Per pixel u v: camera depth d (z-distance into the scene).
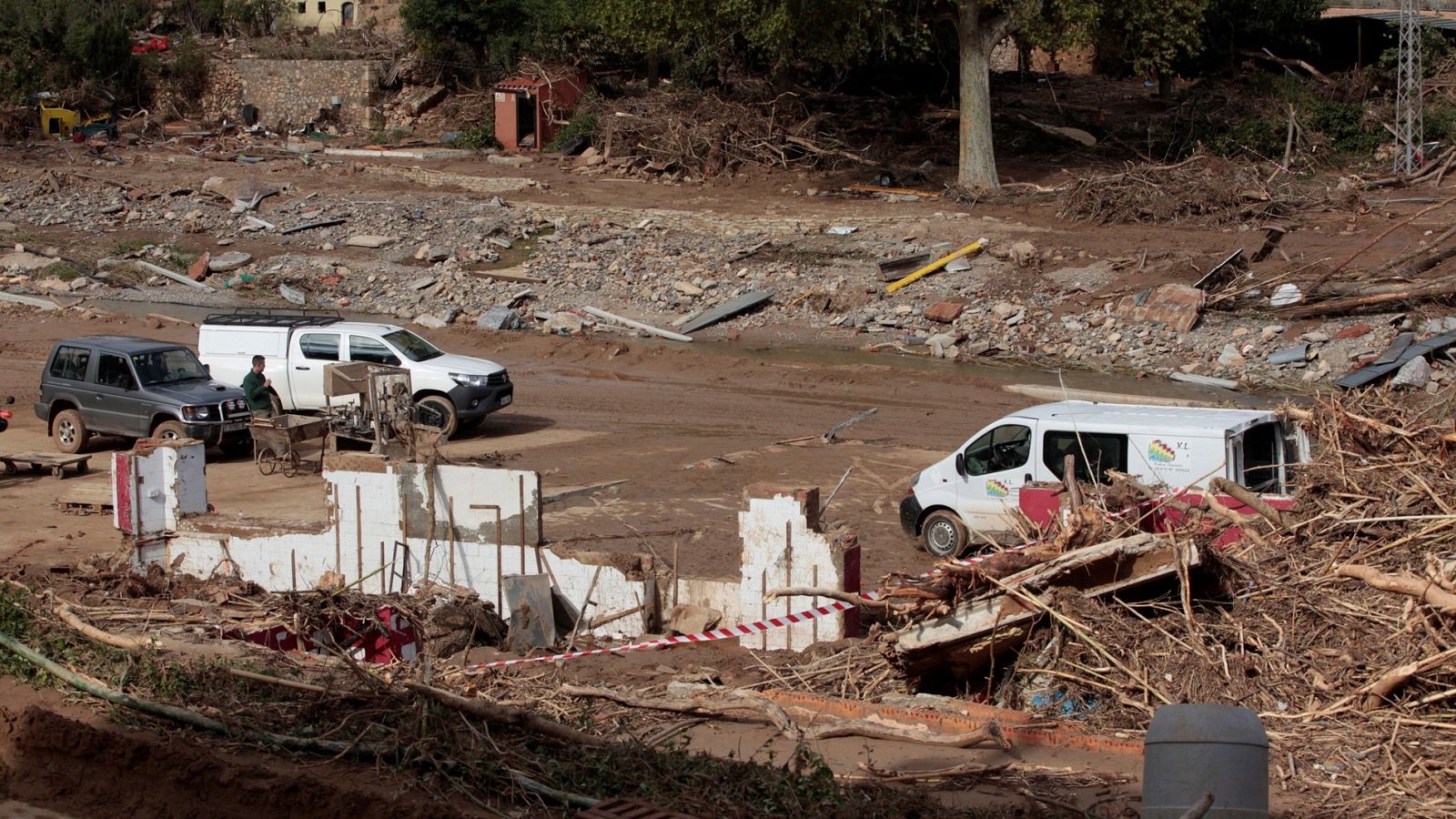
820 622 17.14
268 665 14.38
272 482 28.58
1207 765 8.33
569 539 23.14
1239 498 17.88
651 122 74.50
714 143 71.44
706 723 13.44
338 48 95.69
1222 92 77.00
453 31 88.12
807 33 60.16
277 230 63.31
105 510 25.81
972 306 48.94
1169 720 8.52
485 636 18.70
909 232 56.50
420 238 61.03
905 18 61.12
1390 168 63.41
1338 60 82.50
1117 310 46.31
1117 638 13.90
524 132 84.12
